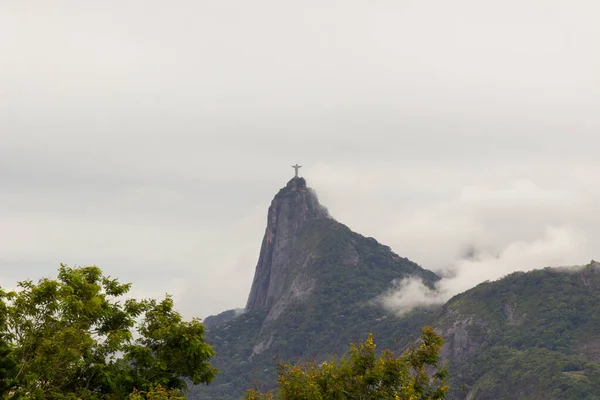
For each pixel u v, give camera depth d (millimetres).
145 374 70812
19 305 65750
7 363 63938
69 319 67438
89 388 69875
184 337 71312
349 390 70875
